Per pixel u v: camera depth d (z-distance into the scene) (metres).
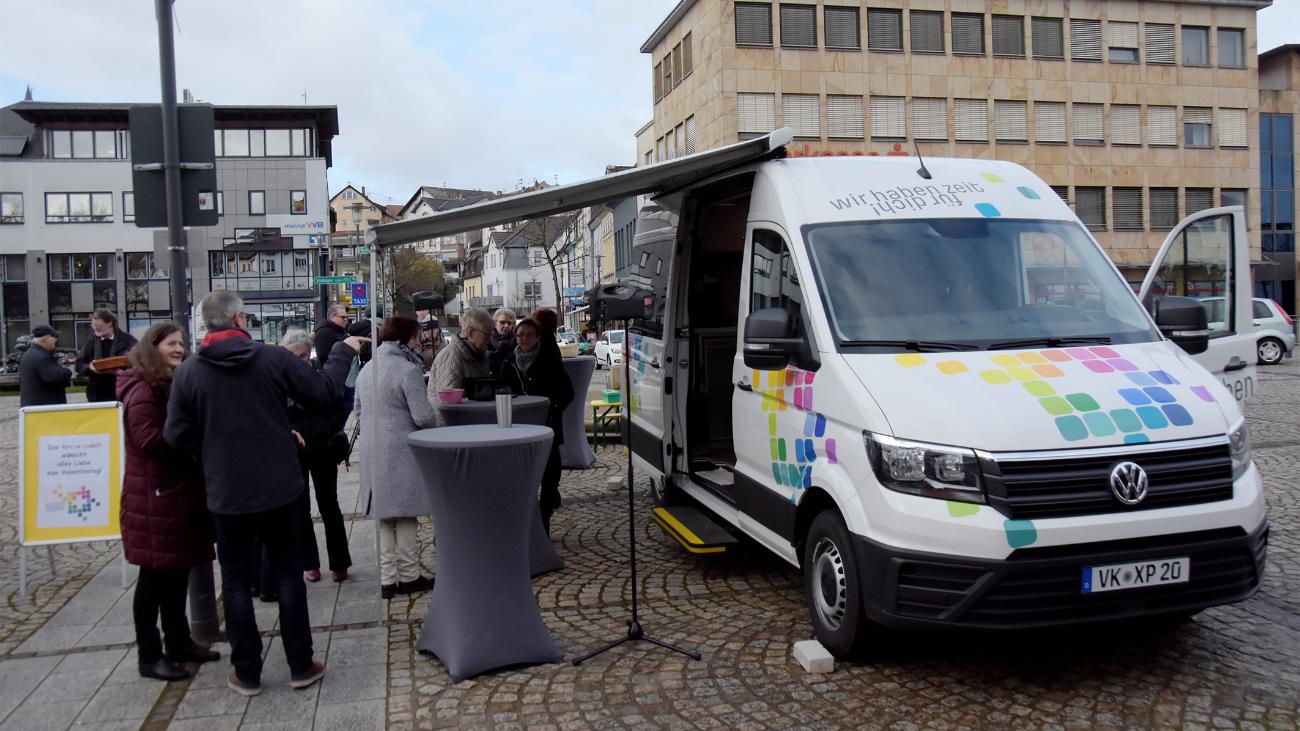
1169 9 43.66
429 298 10.72
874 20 40.25
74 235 51.94
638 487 10.30
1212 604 4.36
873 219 5.69
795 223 5.68
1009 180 6.21
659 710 4.49
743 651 5.20
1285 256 47.81
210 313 4.75
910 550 4.32
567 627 5.74
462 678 4.91
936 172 6.14
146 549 4.92
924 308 5.26
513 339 9.90
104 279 52.16
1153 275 7.45
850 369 4.89
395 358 6.35
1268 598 5.77
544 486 7.79
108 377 10.53
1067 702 4.42
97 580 7.11
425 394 6.37
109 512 6.85
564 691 4.75
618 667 5.04
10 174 51.66
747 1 38.94
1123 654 4.97
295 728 4.40
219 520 4.68
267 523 4.85
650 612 5.95
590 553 7.50
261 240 52.03
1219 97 44.53
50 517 6.75
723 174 6.79
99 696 4.84
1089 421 4.38
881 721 4.30
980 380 4.65
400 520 6.44
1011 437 4.27
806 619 5.71
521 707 4.58
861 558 4.56
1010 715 4.31
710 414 7.89
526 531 5.14
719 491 7.07
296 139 52.47
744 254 6.37
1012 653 5.03
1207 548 4.29
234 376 4.66
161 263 6.81
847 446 4.73
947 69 41.06
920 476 4.35
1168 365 4.93
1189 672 4.71
